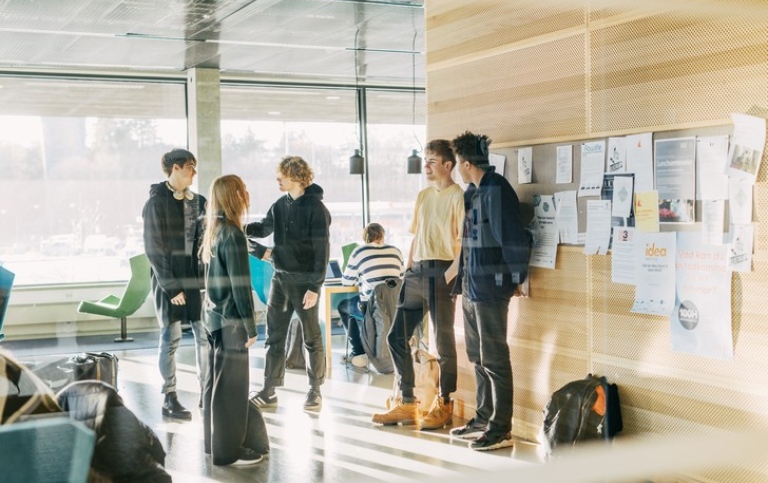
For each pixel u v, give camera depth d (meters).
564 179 3.43
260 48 3.91
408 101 3.93
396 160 3.78
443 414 3.38
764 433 2.77
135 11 3.65
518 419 3.47
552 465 3.17
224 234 3.05
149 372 2.73
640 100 3.13
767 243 2.74
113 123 3.24
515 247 3.50
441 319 3.55
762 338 2.77
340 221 3.57
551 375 3.46
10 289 2.66
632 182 3.17
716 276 2.88
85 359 2.52
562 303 3.44
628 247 3.19
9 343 2.57
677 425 3.02
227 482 2.58
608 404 3.19
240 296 3.04
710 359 2.92
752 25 2.76
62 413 2.25
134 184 3.10
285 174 3.37
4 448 2.09
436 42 3.94
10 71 3.43
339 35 4.02
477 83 3.74
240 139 3.47
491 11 3.72
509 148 3.63
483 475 3.10
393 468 2.96
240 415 2.84
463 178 3.67
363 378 3.35
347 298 3.40
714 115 2.88
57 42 3.57
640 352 3.16
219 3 3.75
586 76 3.32
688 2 2.96
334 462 2.87
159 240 2.94
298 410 3.04
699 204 2.93
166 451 2.52
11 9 3.51
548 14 3.50
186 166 3.09
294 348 3.17
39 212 2.87
